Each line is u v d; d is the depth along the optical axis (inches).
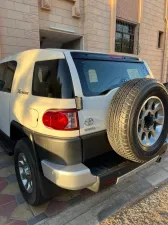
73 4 301.4
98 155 83.4
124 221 86.4
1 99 127.8
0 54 238.5
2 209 94.8
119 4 357.1
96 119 80.3
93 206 96.7
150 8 414.9
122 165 85.0
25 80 97.3
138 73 112.1
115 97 79.4
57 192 89.5
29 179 96.0
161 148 95.5
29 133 88.7
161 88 82.0
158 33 449.7
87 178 75.0
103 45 341.4
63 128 74.5
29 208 95.4
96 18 322.7
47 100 79.9
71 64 79.1
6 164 139.0
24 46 255.3
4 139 138.7
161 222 85.8
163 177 122.4
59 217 89.4
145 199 101.7
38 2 266.8
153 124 85.7
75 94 75.9
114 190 109.4
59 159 77.4
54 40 341.7
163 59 475.8
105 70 93.1
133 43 407.5
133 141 75.4
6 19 237.6
